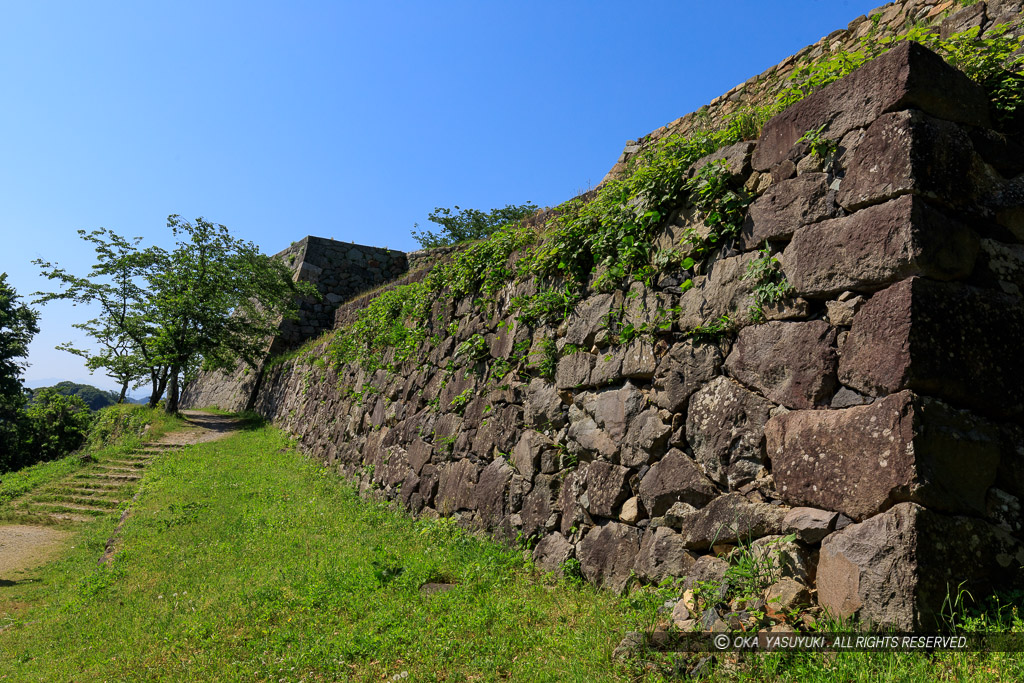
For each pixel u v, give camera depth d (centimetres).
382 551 666
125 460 1700
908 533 300
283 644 489
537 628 427
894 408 321
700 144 513
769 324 407
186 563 797
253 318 2583
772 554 363
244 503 1108
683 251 489
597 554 507
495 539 650
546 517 584
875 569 308
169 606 643
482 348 789
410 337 1048
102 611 684
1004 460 340
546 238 688
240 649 499
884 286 349
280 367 2317
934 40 431
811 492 355
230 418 2430
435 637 439
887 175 356
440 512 788
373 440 1105
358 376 1307
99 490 1475
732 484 409
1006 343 354
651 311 508
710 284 458
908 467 309
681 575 426
